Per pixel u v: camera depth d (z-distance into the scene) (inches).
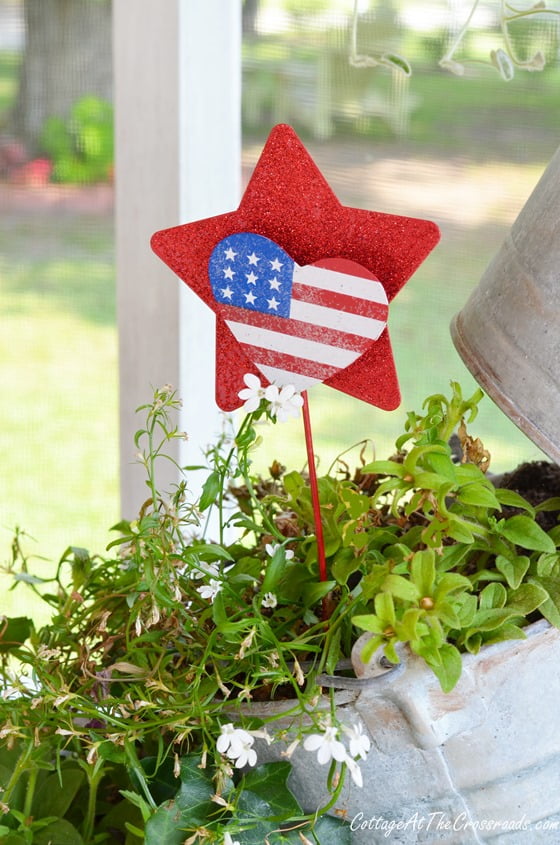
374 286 41.2
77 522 65.7
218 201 50.7
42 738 43.7
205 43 49.4
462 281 55.9
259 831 42.3
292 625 43.4
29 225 69.4
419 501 41.5
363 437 57.2
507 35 48.6
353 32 49.4
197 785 42.6
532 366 42.0
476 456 43.6
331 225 41.6
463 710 41.4
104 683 43.8
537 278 42.0
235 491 47.2
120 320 51.6
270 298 41.8
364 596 41.5
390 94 55.6
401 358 56.6
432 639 40.4
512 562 42.3
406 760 42.1
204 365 51.4
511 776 42.4
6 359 70.6
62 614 45.7
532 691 41.8
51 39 66.4
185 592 43.7
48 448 69.9
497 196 55.2
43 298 69.8
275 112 57.0
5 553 64.8
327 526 43.8
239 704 41.8
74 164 68.2
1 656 46.8
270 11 56.3
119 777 45.5
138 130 50.0
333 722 40.6
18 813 43.8
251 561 44.0
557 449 41.9
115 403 69.6
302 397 42.4
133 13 49.3
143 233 50.6
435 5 54.4
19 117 68.1
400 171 56.1
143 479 52.1
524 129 54.5
